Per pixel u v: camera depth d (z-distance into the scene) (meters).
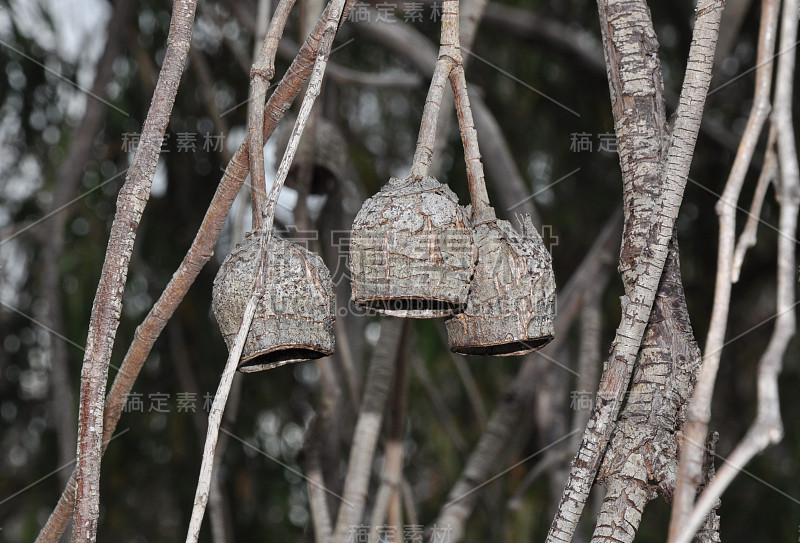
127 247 2.32
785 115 2.19
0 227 4.38
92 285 4.17
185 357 4.22
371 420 2.85
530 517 4.20
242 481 4.32
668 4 4.46
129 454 4.38
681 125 2.30
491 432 3.45
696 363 2.37
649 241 2.30
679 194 2.30
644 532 4.29
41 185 4.42
